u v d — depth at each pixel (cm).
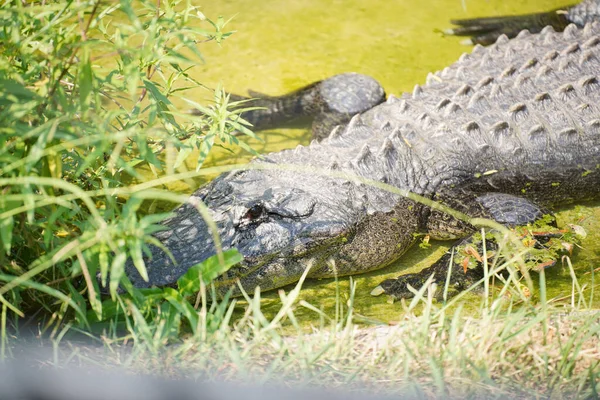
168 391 695
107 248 682
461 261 965
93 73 740
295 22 1617
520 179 1110
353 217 970
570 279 980
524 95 1155
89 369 718
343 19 1642
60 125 710
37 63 730
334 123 1276
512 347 768
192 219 930
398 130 1069
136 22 673
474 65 1265
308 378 702
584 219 1128
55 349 718
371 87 1328
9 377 693
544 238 1012
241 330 823
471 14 1688
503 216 1026
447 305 785
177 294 813
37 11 747
